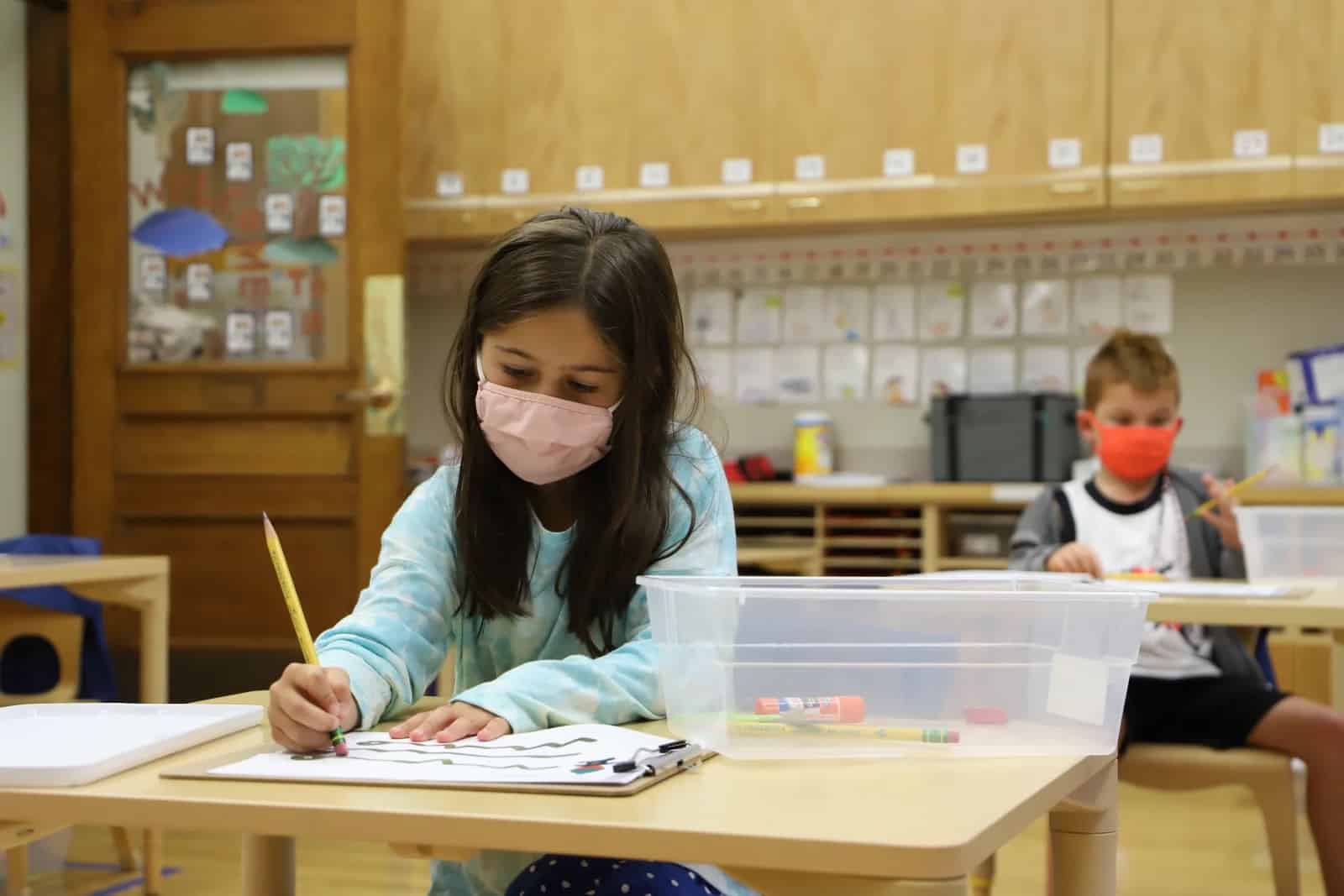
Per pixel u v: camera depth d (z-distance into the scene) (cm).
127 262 421
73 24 420
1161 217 433
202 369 413
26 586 232
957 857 68
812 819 74
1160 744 226
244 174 416
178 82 420
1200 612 189
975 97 414
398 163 403
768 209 427
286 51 410
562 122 439
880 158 420
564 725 107
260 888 115
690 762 90
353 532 405
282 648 409
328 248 411
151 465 417
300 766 89
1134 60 404
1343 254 427
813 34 425
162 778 86
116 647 412
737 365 475
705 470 130
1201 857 304
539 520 128
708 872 113
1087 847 102
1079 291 449
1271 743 219
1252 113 396
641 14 436
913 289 462
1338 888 213
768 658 95
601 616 126
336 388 405
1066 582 137
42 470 461
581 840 73
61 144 458
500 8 443
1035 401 419
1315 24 392
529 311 112
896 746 95
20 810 82
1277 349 434
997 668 97
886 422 464
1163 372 252
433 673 121
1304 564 234
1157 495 258
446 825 75
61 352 459
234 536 412
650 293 116
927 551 418
